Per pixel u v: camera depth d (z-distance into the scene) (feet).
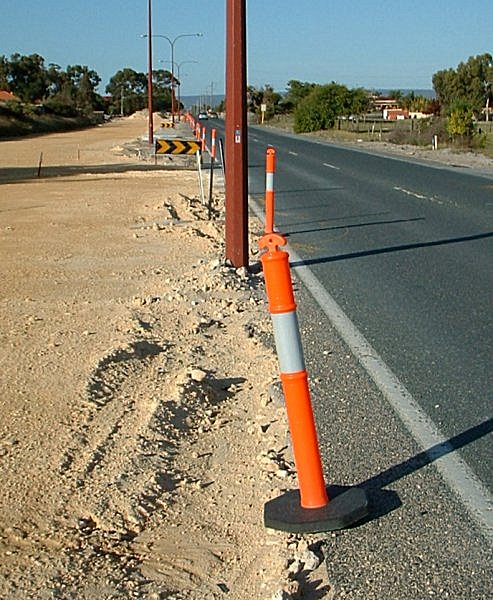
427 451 17.95
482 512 15.24
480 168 104.37
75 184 86.53
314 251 43.80
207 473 17.43
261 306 31.73
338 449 18.12
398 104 456.04
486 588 12.87
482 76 347.56
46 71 536.42
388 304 31.60
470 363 24.23
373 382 22.54
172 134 212.64
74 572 13.47
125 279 36.29
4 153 153.48
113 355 24.56
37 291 34.09
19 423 19.67
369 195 72.84
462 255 42.01
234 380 23.30
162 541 14.70
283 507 15.11
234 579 13.50
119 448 18.34
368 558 13.80
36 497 16.03
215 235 49.03
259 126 367.45
